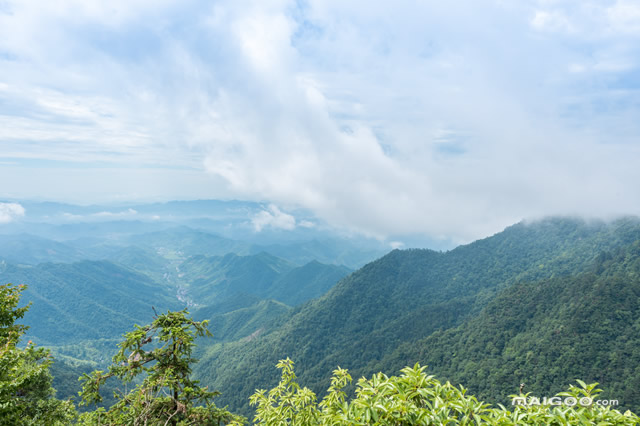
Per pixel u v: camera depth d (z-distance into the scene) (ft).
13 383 28.14
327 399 20.52
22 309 35.70
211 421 35.50
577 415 13.33
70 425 39.17
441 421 13.91
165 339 33.91
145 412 32.12
